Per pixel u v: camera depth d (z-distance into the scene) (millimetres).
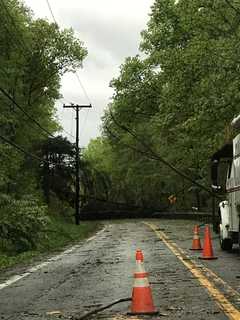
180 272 13031
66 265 16016
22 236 24969
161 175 69000
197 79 29875
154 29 45875
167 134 44344
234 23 29359
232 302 8875
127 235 32750
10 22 38750
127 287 10875
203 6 30344
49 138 53562
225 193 18969
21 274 14156
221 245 19062
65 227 41188
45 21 44438
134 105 52156
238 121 16344
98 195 79312
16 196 36188
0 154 31891
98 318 7906
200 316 7824
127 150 74250
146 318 7770
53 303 9359
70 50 44688
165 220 61906
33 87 44938
